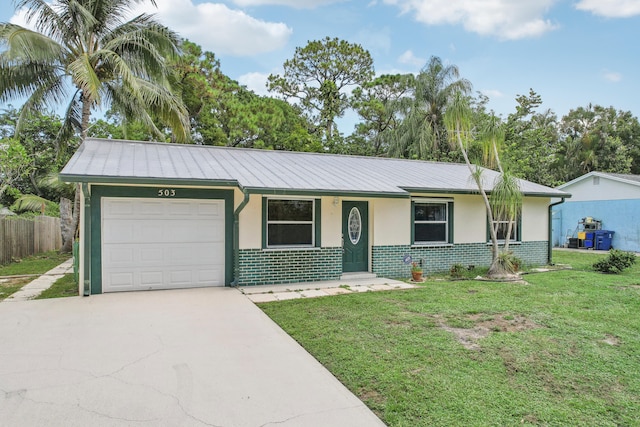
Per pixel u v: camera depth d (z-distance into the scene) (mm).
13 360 4500
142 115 13992
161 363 4465
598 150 34406
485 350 4922
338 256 10039
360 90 30250
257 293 8305
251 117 22922
